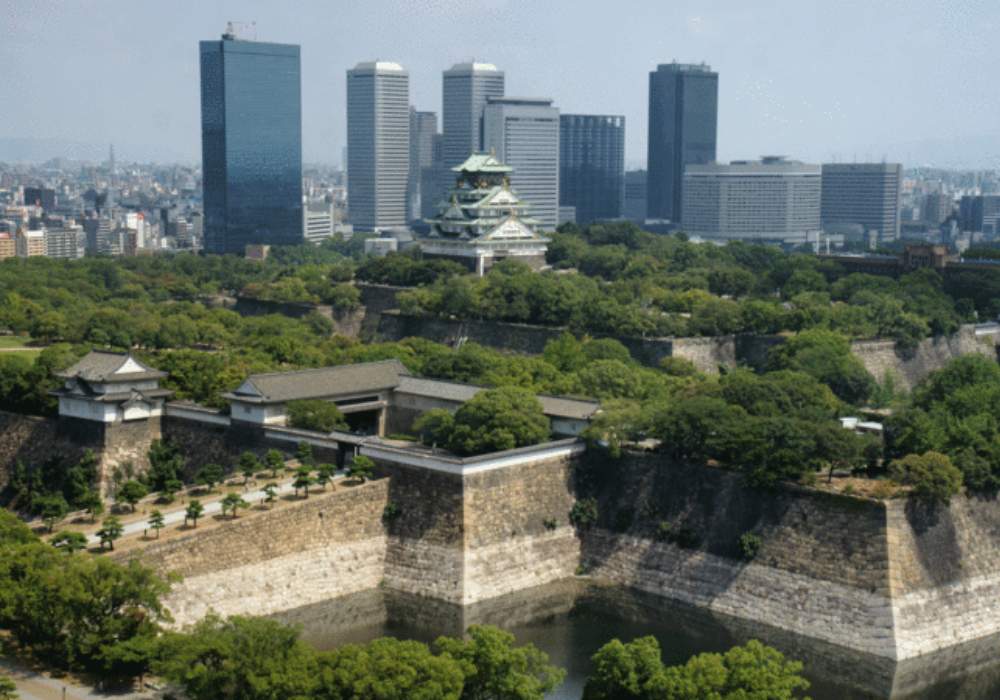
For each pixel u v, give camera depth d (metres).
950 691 198.38
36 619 180.62
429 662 160.00
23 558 189.25
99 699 169.50
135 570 184.12
